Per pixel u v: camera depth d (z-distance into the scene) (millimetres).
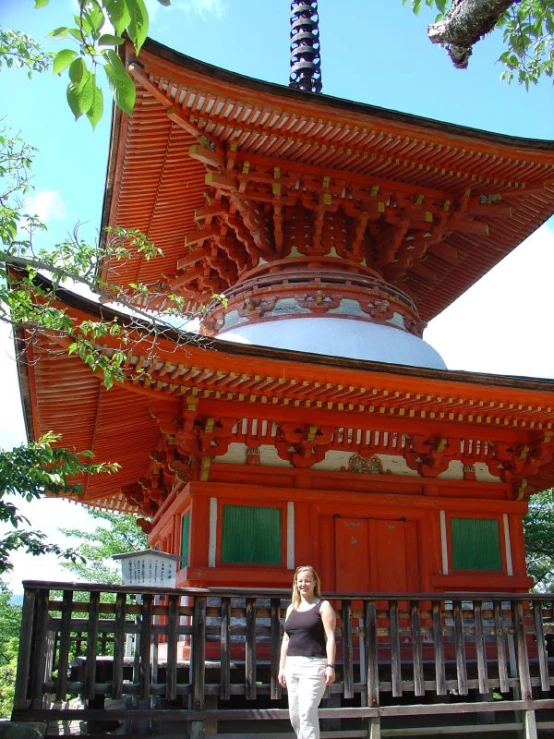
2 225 11195
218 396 13641
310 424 14719
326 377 13258
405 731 11609
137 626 10562
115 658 10242
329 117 15805
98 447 17125
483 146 17188
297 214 18672
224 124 15719
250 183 17188
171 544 17172
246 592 11102
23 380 13383
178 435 13875
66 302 11234
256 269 18812
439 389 13922
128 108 5430
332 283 18109
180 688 10547
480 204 19219
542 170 18406
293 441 14781
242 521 14258
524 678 12281
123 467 19469
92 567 40375
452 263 23328
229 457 14633
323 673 8953
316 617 9188
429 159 17578
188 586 13766
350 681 11211
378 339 17094
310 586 9375
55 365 12570
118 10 5113
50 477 11852
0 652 38094
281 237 18266
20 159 12656
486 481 16375
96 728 12391
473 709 11805
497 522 16203
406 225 18672
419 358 17250
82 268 12008
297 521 14500
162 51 13648
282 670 9312
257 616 11164
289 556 14258
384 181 18266
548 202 20344
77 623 10305
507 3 7680
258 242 18141
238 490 14227
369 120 16062
